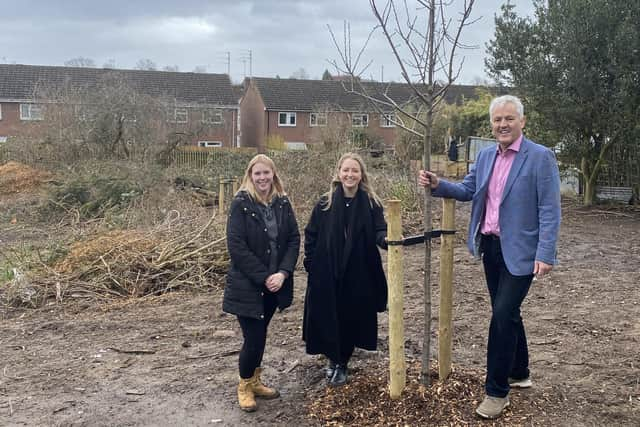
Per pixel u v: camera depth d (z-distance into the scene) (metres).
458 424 3.67
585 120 14.23
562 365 4.75
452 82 3.80
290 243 4.20
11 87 38.62
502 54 15.27
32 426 3.96
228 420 4.00
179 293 7.39
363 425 3.75
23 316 6.60
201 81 43.19
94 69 41.56
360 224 4.20
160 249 8.14
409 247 10.03
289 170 13.77
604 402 4.05
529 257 3.60
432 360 4.68
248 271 3.94
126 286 7.52
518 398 4.04
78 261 7.96
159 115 24.56
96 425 3.97
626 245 10.23
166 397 4.38
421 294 7.04
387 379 4.25
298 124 43.97
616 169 15.70
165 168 22.81
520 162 3.63
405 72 3.76
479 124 31.25
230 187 14.66
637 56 13.28
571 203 16.02
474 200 3.87
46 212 14.32
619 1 13.43
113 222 10.59
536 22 15.03
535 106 14.90
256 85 44.59
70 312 6.72
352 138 20.19
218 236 8.66
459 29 3.71
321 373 4.66
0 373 4.89
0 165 21.66
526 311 6.32
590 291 7.12
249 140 46.28
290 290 4.17
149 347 5.45
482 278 7.80
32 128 22.81
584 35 13.69
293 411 4.08
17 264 8.35
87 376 4.80
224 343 5.53
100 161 20.73
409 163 14.59
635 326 5.76
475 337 5.46
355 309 4.25
